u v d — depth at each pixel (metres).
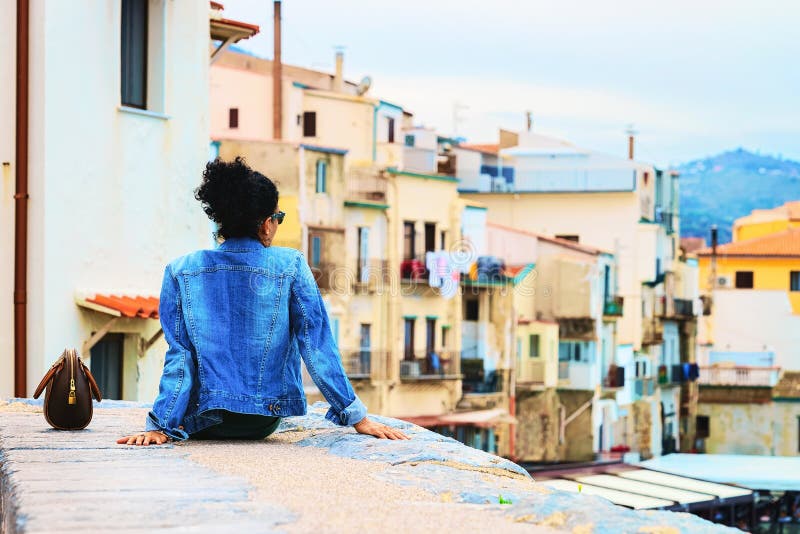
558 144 76.06
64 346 17.75
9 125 17.83
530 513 4.04
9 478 4.78
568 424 61.78
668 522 3.84
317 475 4.93
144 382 19.00
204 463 5.29
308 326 6.25
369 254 52.03
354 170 52.31
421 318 54.28
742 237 97.94
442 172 72.12
